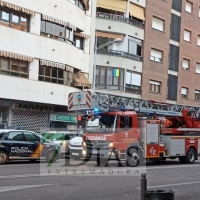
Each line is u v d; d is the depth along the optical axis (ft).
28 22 93.09
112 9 116.16
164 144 63.46
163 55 131.44
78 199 31.83
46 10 95.55
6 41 87.30
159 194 23.45
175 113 69.51
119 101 62.95
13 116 91.97
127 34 118.01
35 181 39.91
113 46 116.06
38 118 97.50
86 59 110.11
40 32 95.04
